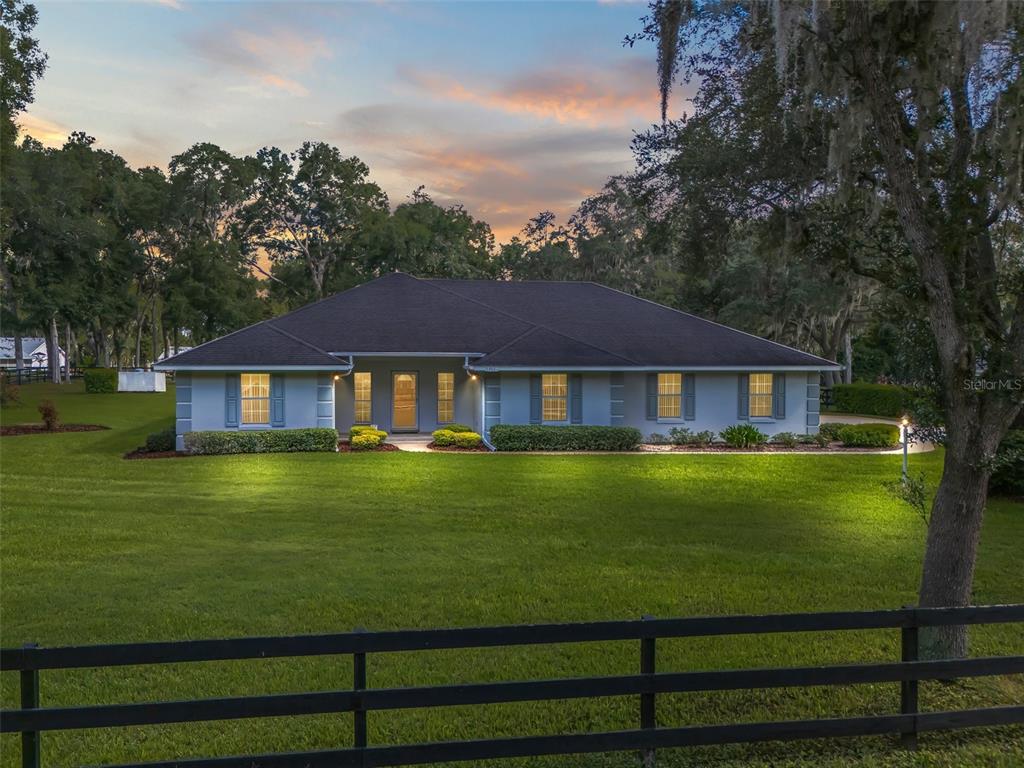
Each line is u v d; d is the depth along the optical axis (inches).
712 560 422.6
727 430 959.6
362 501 583.8
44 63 1184.2
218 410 888.9
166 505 567.8
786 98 343.9
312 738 225.9
